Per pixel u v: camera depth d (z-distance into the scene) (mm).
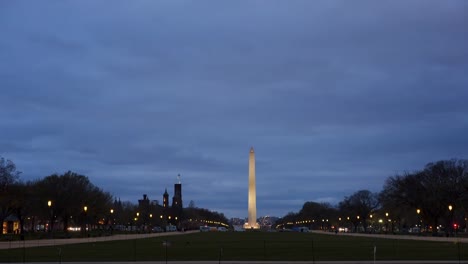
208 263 48531
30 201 136750
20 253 64562
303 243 92062
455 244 83375
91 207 157875
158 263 48688
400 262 48375
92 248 74938
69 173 172125
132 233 174625
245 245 84875
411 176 146250
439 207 138625
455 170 138500
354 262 48562
